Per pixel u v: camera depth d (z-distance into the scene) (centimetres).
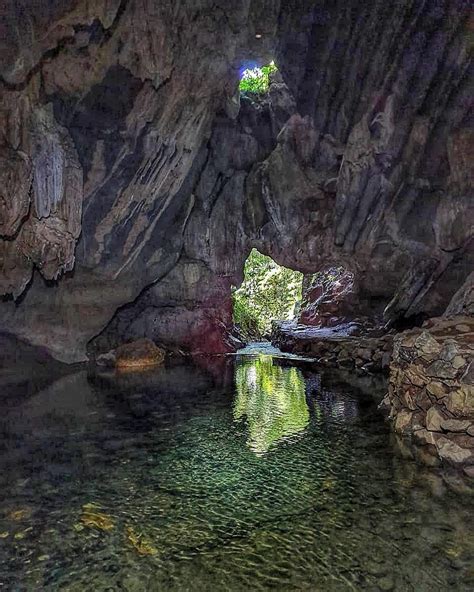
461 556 280
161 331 1219
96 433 528
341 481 393
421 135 832
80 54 609
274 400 703
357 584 256
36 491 374
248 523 324
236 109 1039
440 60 745
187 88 784
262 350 1440
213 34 716
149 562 278
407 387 541
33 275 834
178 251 1136
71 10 545
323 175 1049
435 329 574
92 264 895
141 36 645
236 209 1198
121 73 679
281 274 2156
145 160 820
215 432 534
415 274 1039
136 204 882
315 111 921
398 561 276
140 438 510
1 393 723
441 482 388
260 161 1152
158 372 960
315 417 599
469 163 809
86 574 266
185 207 1099
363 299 1353
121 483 391
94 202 825
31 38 531
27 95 580
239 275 1324
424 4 693
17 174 578
